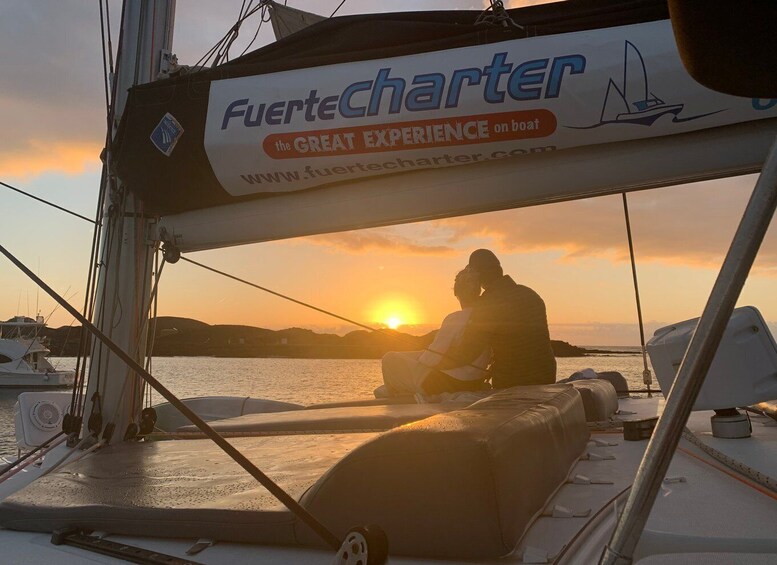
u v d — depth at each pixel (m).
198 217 2.42
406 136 1.98
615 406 2.99
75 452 2.25
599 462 1.80
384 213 2.15
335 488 1.17
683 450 1.77
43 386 35.41
